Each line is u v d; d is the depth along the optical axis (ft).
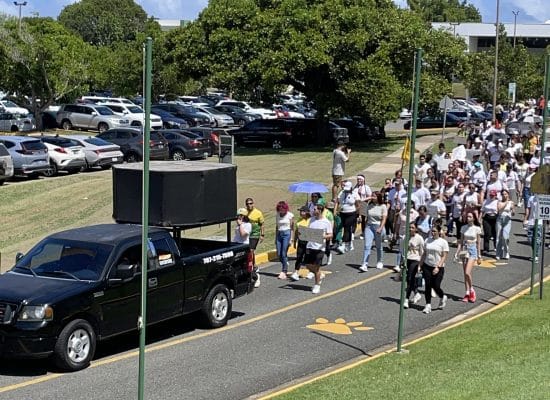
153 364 41.52
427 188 74.38
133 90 213.46
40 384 37.93
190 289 47.06
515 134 116.06
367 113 146.30
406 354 42.39
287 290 59.36
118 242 43.47
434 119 197.98
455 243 75.87
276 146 153.79
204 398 36.06
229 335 47.65
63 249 43.47
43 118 178.81
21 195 99.04
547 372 36.27
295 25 142.00
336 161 86.02
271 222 83.76
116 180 50.31
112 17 417.49
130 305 42.73
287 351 44.21
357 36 141.79
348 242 73.26
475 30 397.80
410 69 153.38
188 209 48.83
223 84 143.02
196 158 131.23
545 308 51.96
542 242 55.47
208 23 145.07
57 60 174.60
